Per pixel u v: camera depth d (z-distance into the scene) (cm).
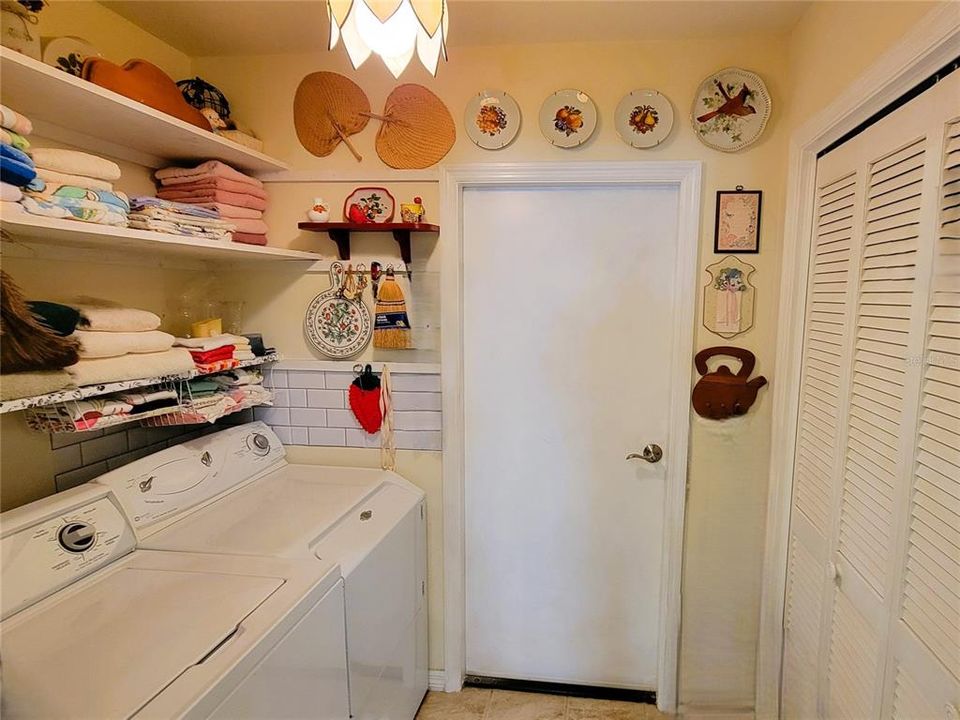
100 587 120
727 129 170
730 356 179
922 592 101
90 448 154
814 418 153
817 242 153
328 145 189
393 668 169
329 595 127
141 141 154
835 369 139
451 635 207
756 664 190
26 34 114
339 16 89
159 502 148
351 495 174
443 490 200
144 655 97
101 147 153
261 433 196
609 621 205
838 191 139
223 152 166
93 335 122
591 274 189
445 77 181
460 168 183
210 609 111
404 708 180
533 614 209
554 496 202
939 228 97
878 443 117
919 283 102
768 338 177
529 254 192
